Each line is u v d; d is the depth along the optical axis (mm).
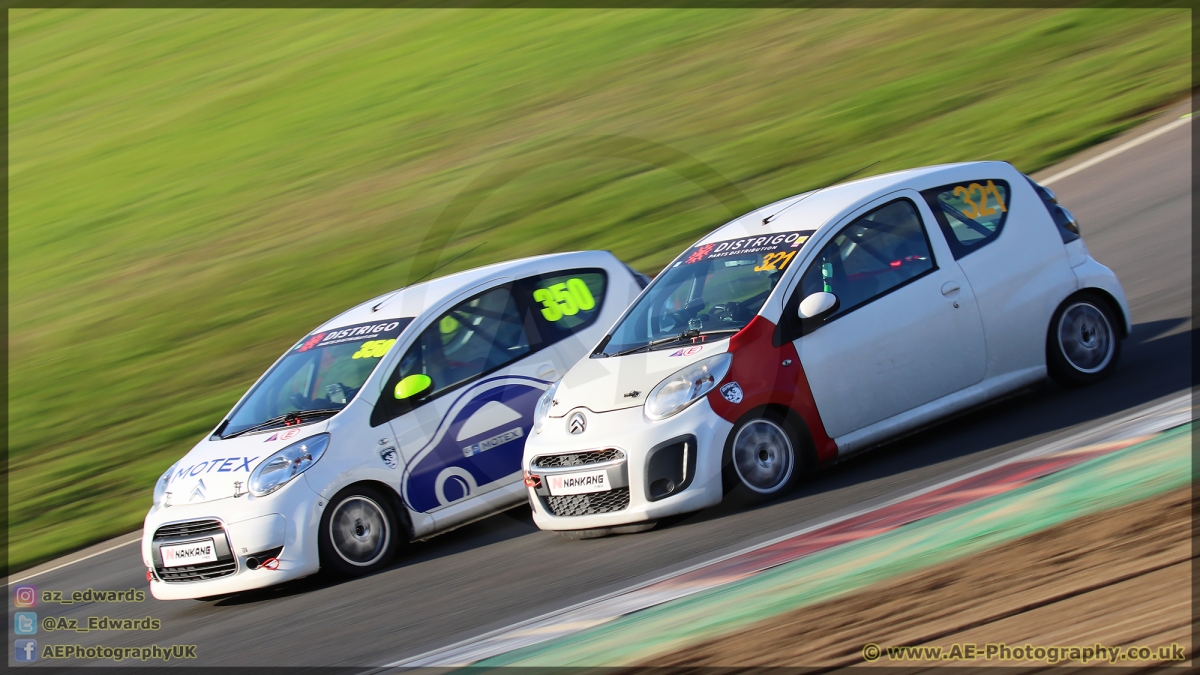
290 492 21656
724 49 70250
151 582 22641
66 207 68375
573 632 15008
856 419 20594
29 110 90438
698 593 15445
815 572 15094
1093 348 22328
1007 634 11883
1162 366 22109
